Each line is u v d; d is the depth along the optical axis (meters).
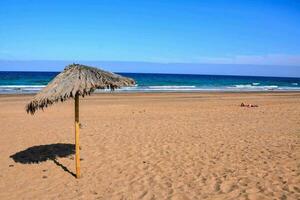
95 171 8.27
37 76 91.31
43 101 6.69
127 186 7.21
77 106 7.62
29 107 7.08
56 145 11.05
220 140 11.35
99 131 13.15
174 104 24.11
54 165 8.86
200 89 49.25
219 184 7.17
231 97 32.53
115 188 7.12
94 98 29.34
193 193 6.72
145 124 14.66
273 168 8.17
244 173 7.84
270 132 12.75
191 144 10.77
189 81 85.00
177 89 47.47
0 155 9.96
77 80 6.79
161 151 9.96
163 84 66.56
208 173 7.90
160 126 14.12
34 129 13.91
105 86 6.79
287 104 24.38
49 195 6.84
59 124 15.06
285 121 15.47
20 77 83.56
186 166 8.48
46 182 7.60
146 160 9.07
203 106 22.48
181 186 7.12
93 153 9.90
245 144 10.76
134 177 7.76
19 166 8.84
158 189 6.99
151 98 29.98
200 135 12.19
